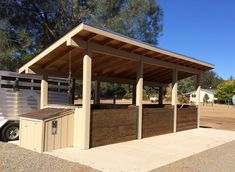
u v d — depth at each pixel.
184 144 9.34
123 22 14.72
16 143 8.56
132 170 6.05
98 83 12.35
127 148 8.25
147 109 10.32
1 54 12.52
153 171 6.04
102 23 14.20
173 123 11.90
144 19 15.77
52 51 8.28
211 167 6.47
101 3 14.23
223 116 24.70
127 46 8.77
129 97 33.28
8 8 13.61
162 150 8.22
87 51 7.83
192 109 13.59
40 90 10.03
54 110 8.12
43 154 7.12
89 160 6.70
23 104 9.55
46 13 14.59
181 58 10.95
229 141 10.34
